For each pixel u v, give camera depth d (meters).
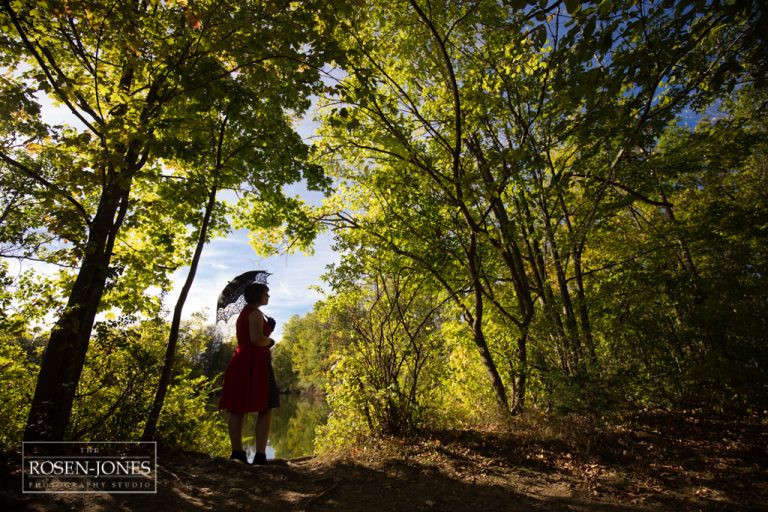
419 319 7.14
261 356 4.14
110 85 5.45
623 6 3.33
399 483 3.86
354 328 6.72
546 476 4.29
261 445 4.04
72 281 6.80
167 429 5.55
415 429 5.80
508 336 10.09
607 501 3.64
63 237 5.29
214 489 3.25
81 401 5.66
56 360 4.99
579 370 5.81
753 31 2.93
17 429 5.86
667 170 8.09
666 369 7.62
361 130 8.48
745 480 4.20
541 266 9.53
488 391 9.81
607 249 10.62
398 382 6.31
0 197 5.04
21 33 4.53
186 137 5.59
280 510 2.99
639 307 8.27
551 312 7.57
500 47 7.18
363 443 5.44
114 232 5.63
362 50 6.50
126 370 5.73
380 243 8.53
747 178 11.20
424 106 8.90
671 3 3.17
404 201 9.00
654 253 8.91
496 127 8.75
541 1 3.12
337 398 6.50
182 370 6.43
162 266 7.59
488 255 9.70
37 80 4.57
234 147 6.55
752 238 8.08
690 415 6.95
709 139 7.72
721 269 7.95
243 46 4.93
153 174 5.59
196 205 6.77
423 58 8.30
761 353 6.82
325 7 4.75
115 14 4.86
